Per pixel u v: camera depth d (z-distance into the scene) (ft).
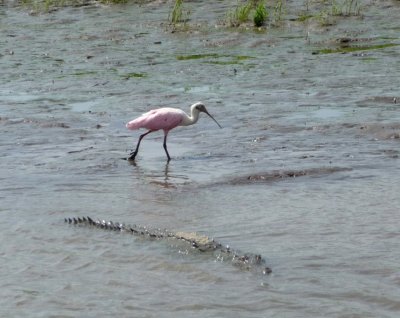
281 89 75.77
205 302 34.27
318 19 104.47
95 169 55.06
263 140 61.00
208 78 81.05
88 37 101.24
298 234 41.78
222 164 55.62
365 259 38.22
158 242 40.27
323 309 33.30
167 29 103.50
